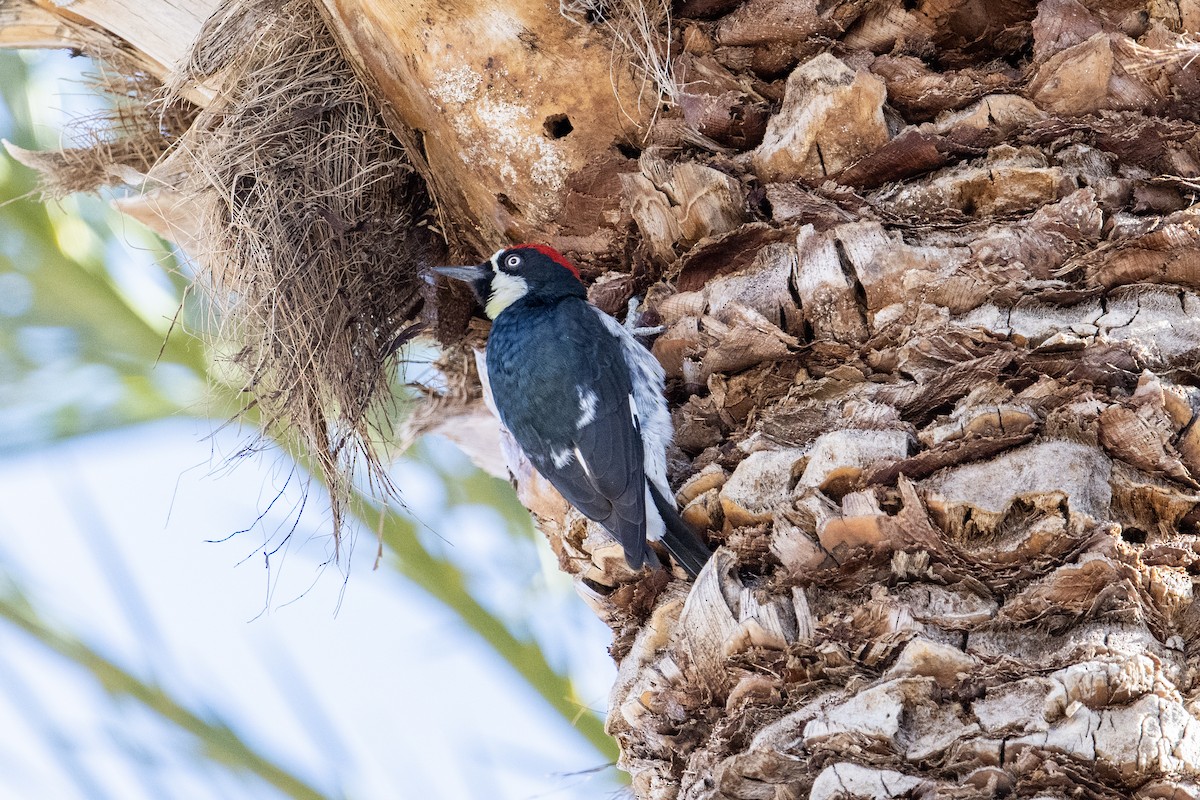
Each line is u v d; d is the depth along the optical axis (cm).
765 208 698
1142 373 566
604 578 747
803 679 573
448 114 784
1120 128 632
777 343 658
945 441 577
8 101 1009
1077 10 638
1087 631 528
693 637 613
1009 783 502
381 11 768
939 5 675
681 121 729
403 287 927
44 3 966
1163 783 486
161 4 948
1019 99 646
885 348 627
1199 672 518
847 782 520
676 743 627
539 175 784
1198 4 629
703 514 667
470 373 1034
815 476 595
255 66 895
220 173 858
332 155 877
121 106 1008
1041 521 547
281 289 843
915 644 541
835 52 692
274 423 866
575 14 730
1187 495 549
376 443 1009
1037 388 577
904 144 653
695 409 705
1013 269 607
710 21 725
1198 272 590
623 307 834
